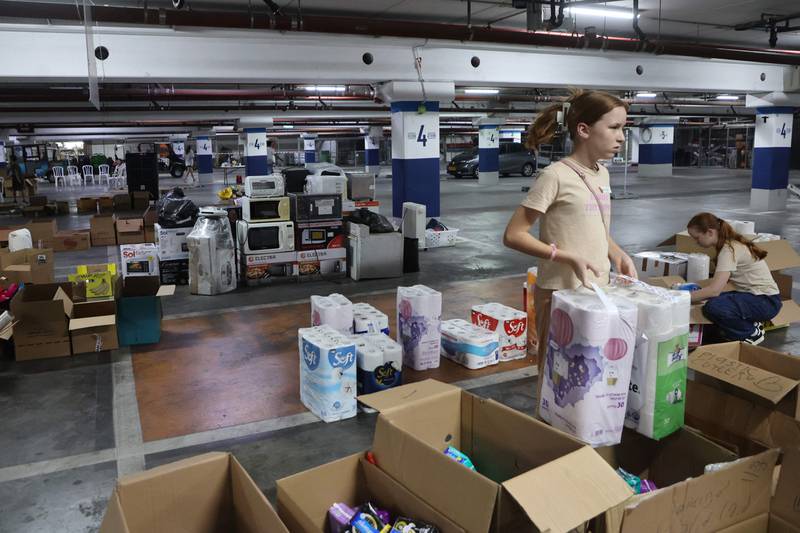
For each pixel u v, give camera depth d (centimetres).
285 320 522
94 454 296
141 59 761
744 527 165
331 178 684
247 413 339
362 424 323
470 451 200
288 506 162
